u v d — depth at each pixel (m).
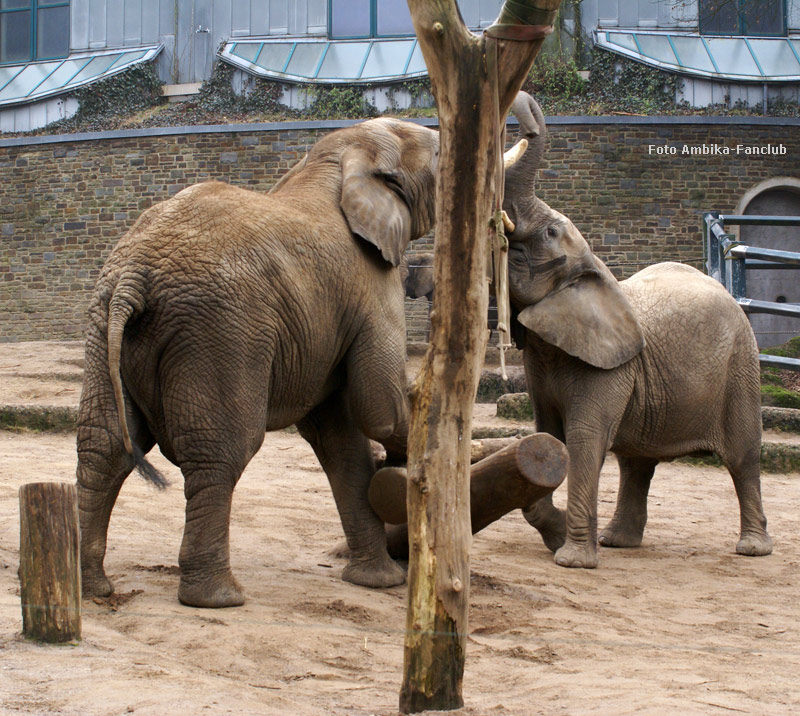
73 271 37.25
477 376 5.40
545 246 9.84
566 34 37.44
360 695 5.68
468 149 5.29
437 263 5.38
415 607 5.33
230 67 38.88
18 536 9.35
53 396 20.50
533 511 10.25
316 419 8.70
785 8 39.66
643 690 5.89
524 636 7.25
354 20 40.47
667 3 39.03
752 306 21.75
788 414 18.81
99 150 37.22
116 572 8.13
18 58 43.28
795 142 35.31
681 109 36.38
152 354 6.97
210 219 7.18
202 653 6.21
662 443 10.65
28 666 5.46
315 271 7.56
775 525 12.81
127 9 41.75
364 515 8.63
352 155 8.32
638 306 10.49
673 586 9.24
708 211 34.88
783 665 6.74
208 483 7.03
